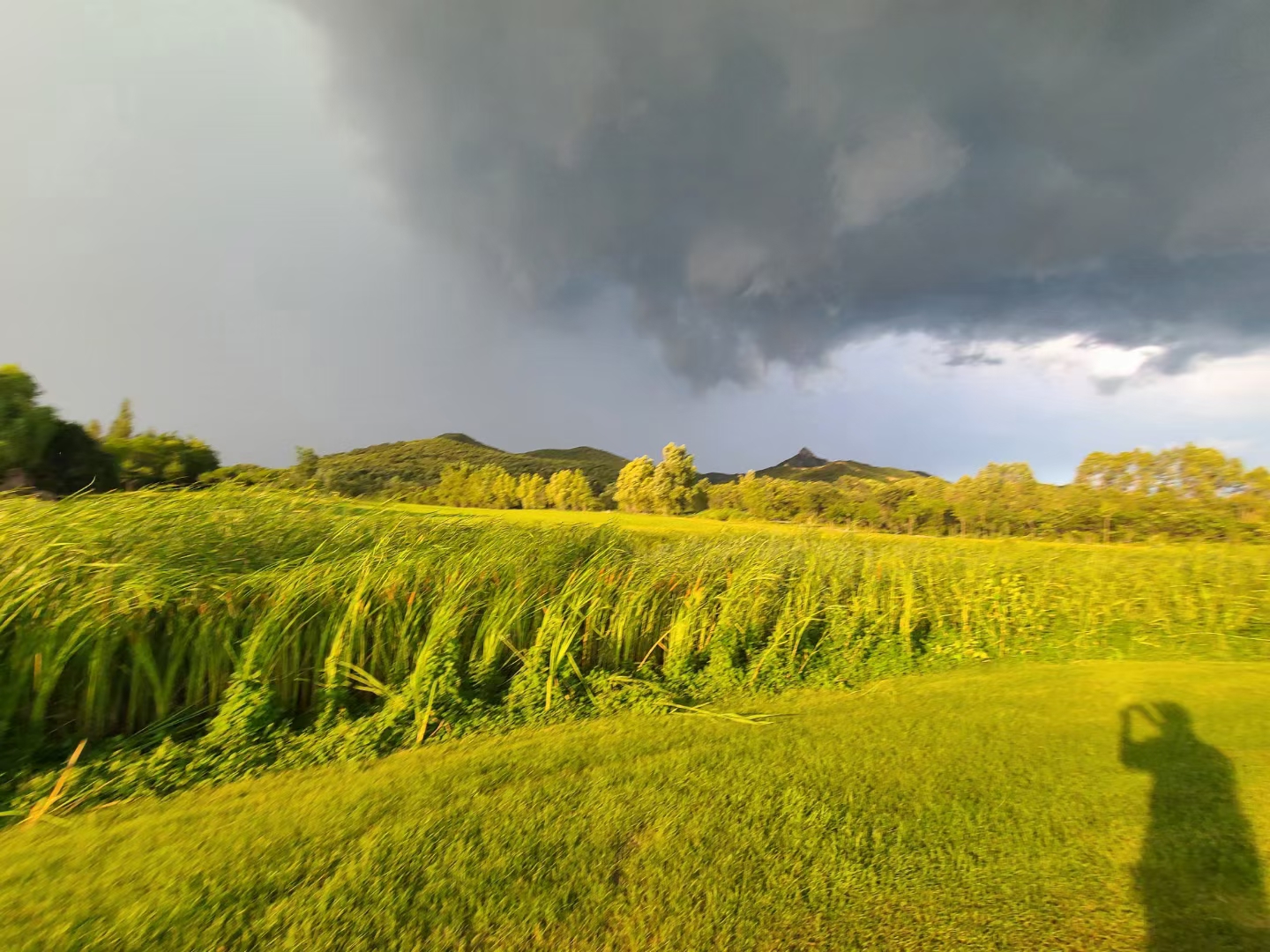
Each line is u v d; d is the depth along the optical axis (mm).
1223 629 8953
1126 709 5676
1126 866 3229
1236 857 3332
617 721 5172
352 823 3426
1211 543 17625
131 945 2521
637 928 2697
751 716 5430
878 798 3885
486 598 6367
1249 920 2846
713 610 7504
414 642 5656
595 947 2598
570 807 3668
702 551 8555
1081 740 4895
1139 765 4457
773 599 8219
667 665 6641
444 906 2787
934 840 3422
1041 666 7445
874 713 5508
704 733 4914
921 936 2703
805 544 10133
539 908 2797
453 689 5219
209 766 4070
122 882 2895
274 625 4875
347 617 5199
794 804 3770
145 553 5008
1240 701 5949
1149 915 2865
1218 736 5047
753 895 2928
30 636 4246
